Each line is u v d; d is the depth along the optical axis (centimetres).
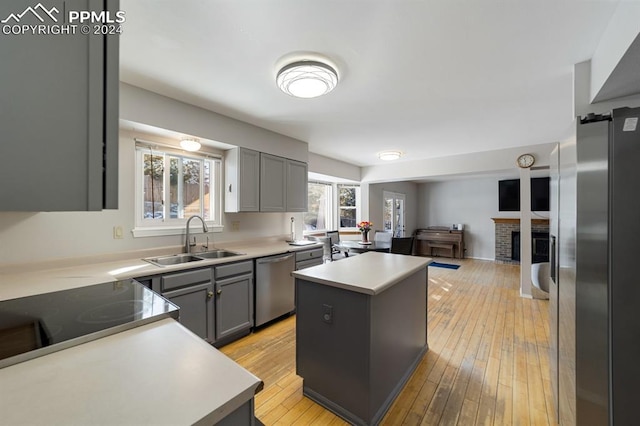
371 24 146
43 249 202
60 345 85
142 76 203
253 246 339
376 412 165
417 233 797
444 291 436
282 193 354
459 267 617
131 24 144
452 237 728
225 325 253
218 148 311
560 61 181
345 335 169
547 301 387
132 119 218
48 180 58
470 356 241
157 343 89
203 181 311
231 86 219
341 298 170
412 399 187
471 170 457
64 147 60
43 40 58
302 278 185
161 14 137
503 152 429
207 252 295
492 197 710
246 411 70
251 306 279
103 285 154
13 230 190
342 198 609
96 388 66
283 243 374
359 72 196
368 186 597
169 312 114
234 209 308
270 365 227
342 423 166
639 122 111
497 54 173
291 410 177
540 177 623
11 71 55
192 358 80
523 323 311
